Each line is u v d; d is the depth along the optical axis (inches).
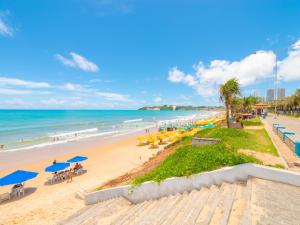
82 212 333.7
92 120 3289.9
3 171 663.8
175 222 184.5
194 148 417.4
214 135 568.4
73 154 903.7
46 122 2709.2
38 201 434.9
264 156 347.3
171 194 288.2
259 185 218.2
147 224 204.7
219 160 284.0
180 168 306.0
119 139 1332.4
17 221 345.7
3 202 436.1
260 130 713.0
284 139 474.6
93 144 1150.3
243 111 2091.5
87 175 611.5
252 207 174.4
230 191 222.1
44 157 851.4
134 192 329.4
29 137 1380.4
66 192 480.1
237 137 532.1
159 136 1120.2
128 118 4119.1
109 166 701.9
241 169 245.0
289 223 150.1
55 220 340.2
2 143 1152.2
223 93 741.9
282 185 217.2
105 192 371.9
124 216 261.6
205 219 173.0
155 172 353.4
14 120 2965.1
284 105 2546.8
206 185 261.6
